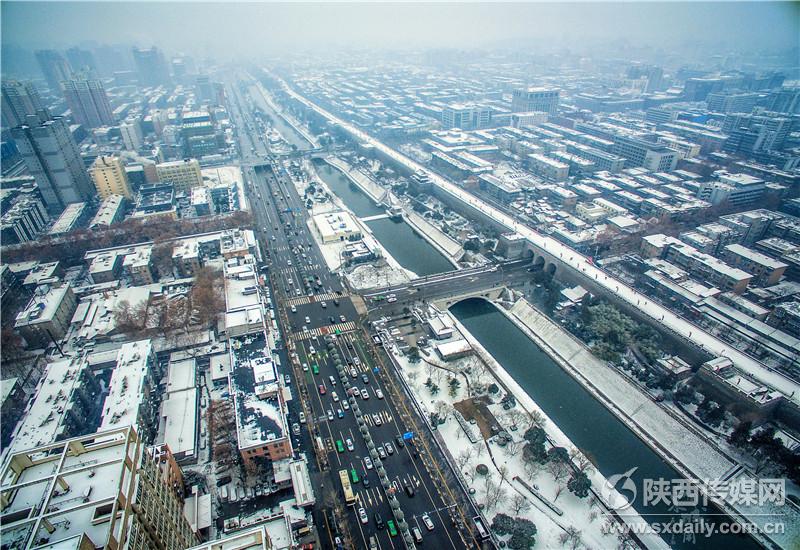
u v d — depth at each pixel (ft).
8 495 457.68
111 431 531.09
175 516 607.37
